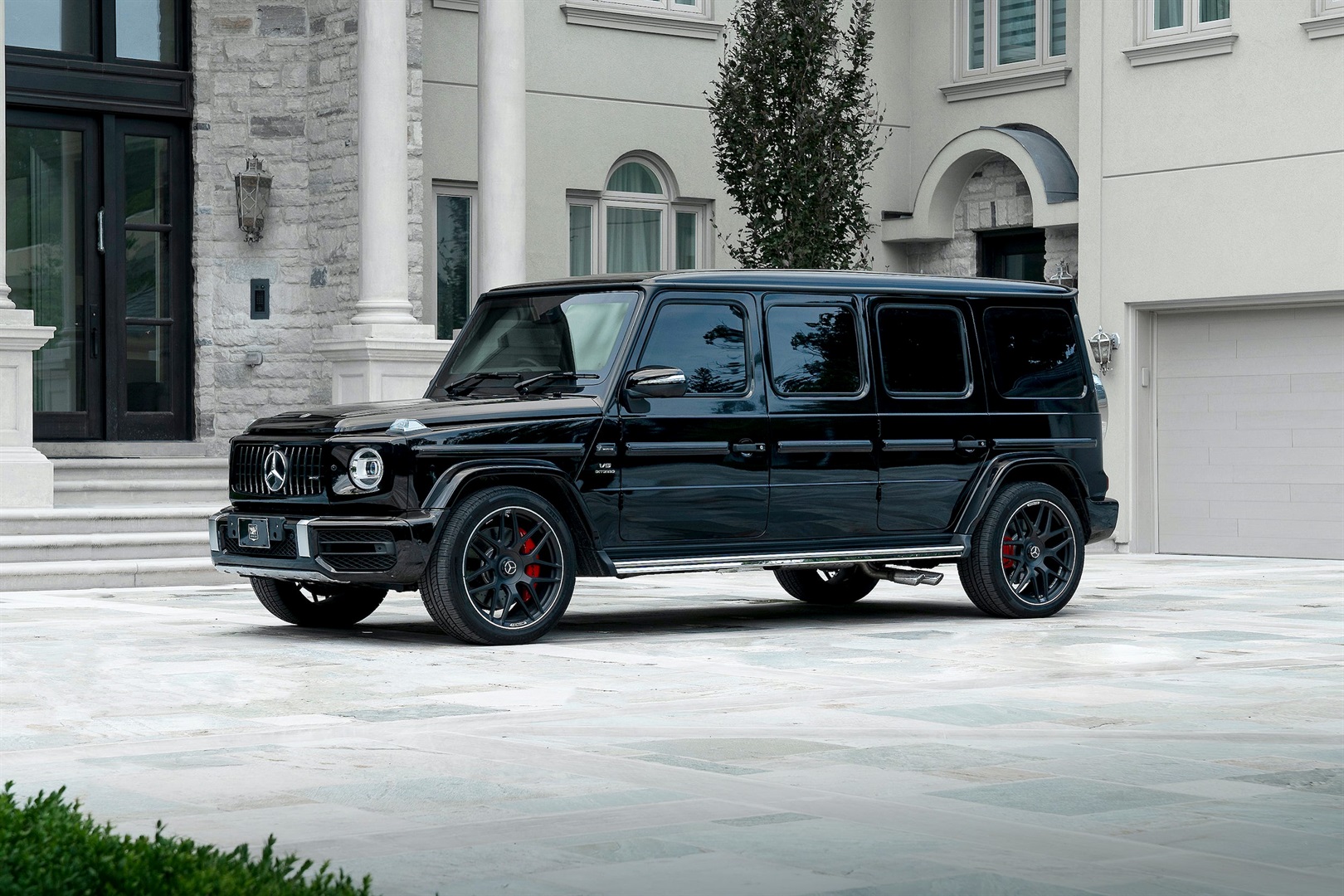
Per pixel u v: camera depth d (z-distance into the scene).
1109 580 13.78
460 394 9.85
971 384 10.43
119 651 8.54
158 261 16.80
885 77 20.05
